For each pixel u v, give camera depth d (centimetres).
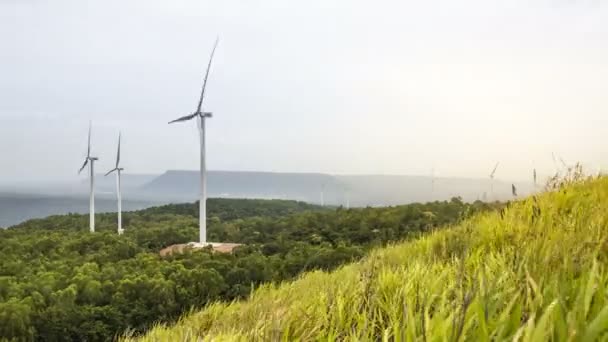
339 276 756
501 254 516
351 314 375
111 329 4281
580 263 369
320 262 3831
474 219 862
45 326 4319
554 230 570
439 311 272
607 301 226
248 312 626
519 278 339
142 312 4328
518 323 232
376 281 473
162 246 9325
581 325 207
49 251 8306
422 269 484
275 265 4812
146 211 17738
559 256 407
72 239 8750
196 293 4381
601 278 261
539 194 883
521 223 662
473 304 254
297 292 700
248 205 18325
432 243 737
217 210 17425
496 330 232
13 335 4212
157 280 4506
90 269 5797
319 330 364
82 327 4272
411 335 244
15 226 14800
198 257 6194
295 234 7862
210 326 638
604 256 405
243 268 4772
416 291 391
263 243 7681
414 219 5172
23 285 5241
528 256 421
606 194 780
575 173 966
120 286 4697
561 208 741
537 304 254
